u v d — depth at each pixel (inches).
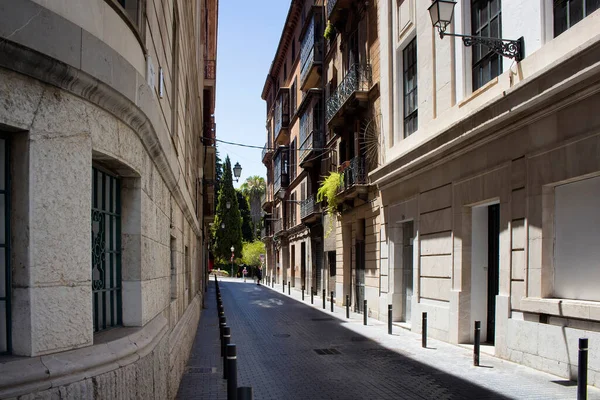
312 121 1150.3
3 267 127.5
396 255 655.8
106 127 160.4
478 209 475.8
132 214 195.9
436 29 534.9
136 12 201.2
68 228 137.3
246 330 602.5
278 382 333.4
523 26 390.0
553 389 299.3
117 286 192.1
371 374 354.3
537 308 351.3
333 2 916.6
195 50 645.3
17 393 113.7
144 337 183.6
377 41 735.7
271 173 2116.1
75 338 138.1
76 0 144.1
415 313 567.5
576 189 334.3
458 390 303.3
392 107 672.4
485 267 472.1
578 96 315.6
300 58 1406.3
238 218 2913.4
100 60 150.8
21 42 120.6
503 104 389.1
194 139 703.7
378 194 711.1
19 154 127.4
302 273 1424.7
